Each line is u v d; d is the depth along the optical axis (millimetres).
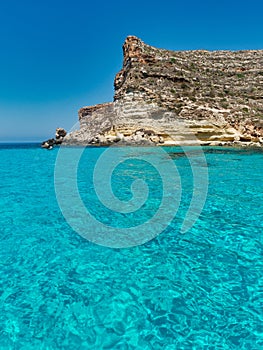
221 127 35000
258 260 6516
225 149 30344
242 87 46156
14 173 20688
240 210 10180
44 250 7277
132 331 4438
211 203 11141
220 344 4148
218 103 40344
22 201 12180
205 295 5289
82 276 6023
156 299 5227
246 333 4355
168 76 43344
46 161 28906
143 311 4902
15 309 4996
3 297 5332
